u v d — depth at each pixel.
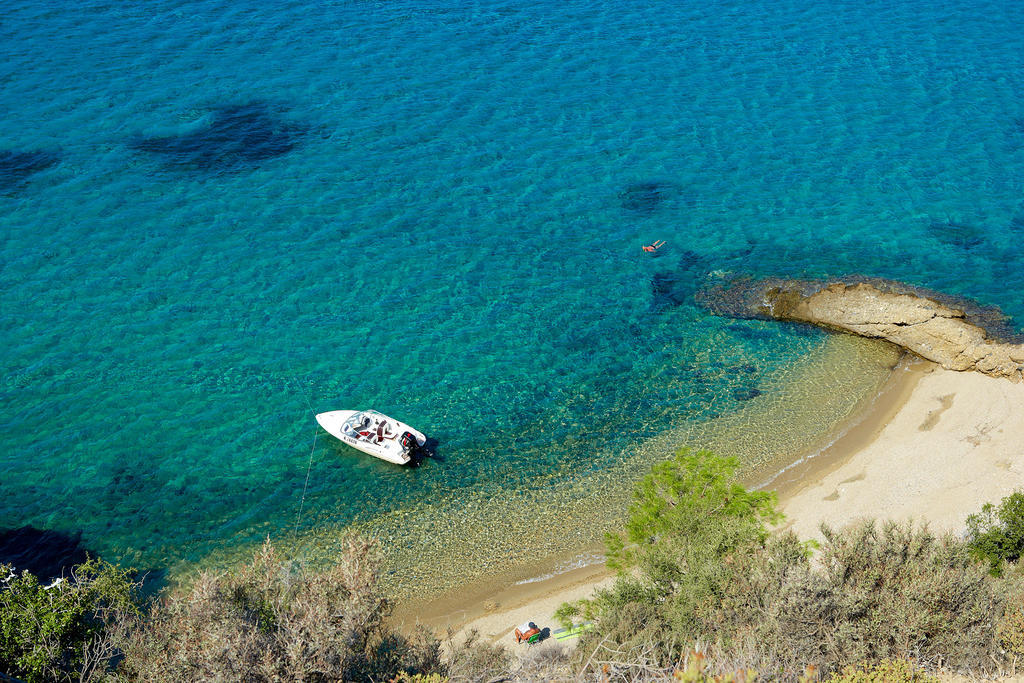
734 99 72.44
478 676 20.80
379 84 71.88
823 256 55.34
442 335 48.91
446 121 67.81
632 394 45.38
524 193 60.75
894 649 19.28
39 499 38.16
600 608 26.30
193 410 43.16
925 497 37.62
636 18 86.12
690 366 47.19
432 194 60.06
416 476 40.47
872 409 43.91
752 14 87.81
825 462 40.69
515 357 47.72
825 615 19.58
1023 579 22.16
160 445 41.22
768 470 40.47
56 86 67.75
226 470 40.25
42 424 41.69
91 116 64.62
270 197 58.47
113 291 49.88
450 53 77.31
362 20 82.50
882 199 61.06
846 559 21.89
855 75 76.50
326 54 75.81
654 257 55.50
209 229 55.22
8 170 58.50
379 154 63.62
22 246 52.44
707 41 81.75
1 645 22.94
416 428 43.22
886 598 20.28
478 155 64.31
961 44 82.38
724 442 42.12
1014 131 68.88
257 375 45.47
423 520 38.22
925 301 48.56
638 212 59.44
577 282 53.22
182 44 75.56
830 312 49.53
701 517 29.92
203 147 62.56
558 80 74.06
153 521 37.56
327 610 20.31
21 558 35.44
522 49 78.75
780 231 57.84
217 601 20.39
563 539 37.19
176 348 46.59
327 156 62.94
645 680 18.53
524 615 33.56
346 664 19.56
